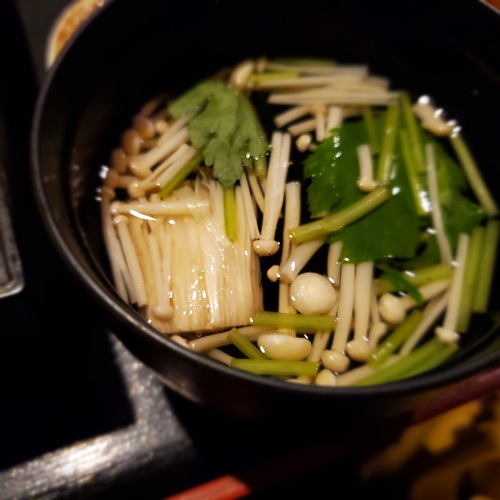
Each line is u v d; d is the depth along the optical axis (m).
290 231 0.18
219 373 0.14
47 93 0.16
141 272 0.18
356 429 0.19
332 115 0.20
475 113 0.20
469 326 0.18
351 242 0.18
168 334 0.17
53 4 0.25
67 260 0.14
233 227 0.18
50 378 0.20
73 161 0.18
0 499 0.19
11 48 0.24
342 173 0.19
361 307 0.18
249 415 0.16
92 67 0.18
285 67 0.22
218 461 0.19
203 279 0.18
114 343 0.21
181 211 0.18
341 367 0.17
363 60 0.22
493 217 0.19
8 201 0.18
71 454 0.19
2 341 0.18
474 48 0.19
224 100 0.20
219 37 0.21
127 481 0.19
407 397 0.14
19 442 0.19
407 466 0.20
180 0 0.19
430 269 0.19
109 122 0.20
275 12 0.21
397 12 0.20
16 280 0.17
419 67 0.21
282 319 0.17
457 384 0.15
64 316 0.21
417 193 0.19
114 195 0.19
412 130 0.20
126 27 0.18
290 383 0.14
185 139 0.20
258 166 0.19
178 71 0.21
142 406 0.20
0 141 0.19
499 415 0.21
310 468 0.19
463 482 0.20
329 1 0.20
